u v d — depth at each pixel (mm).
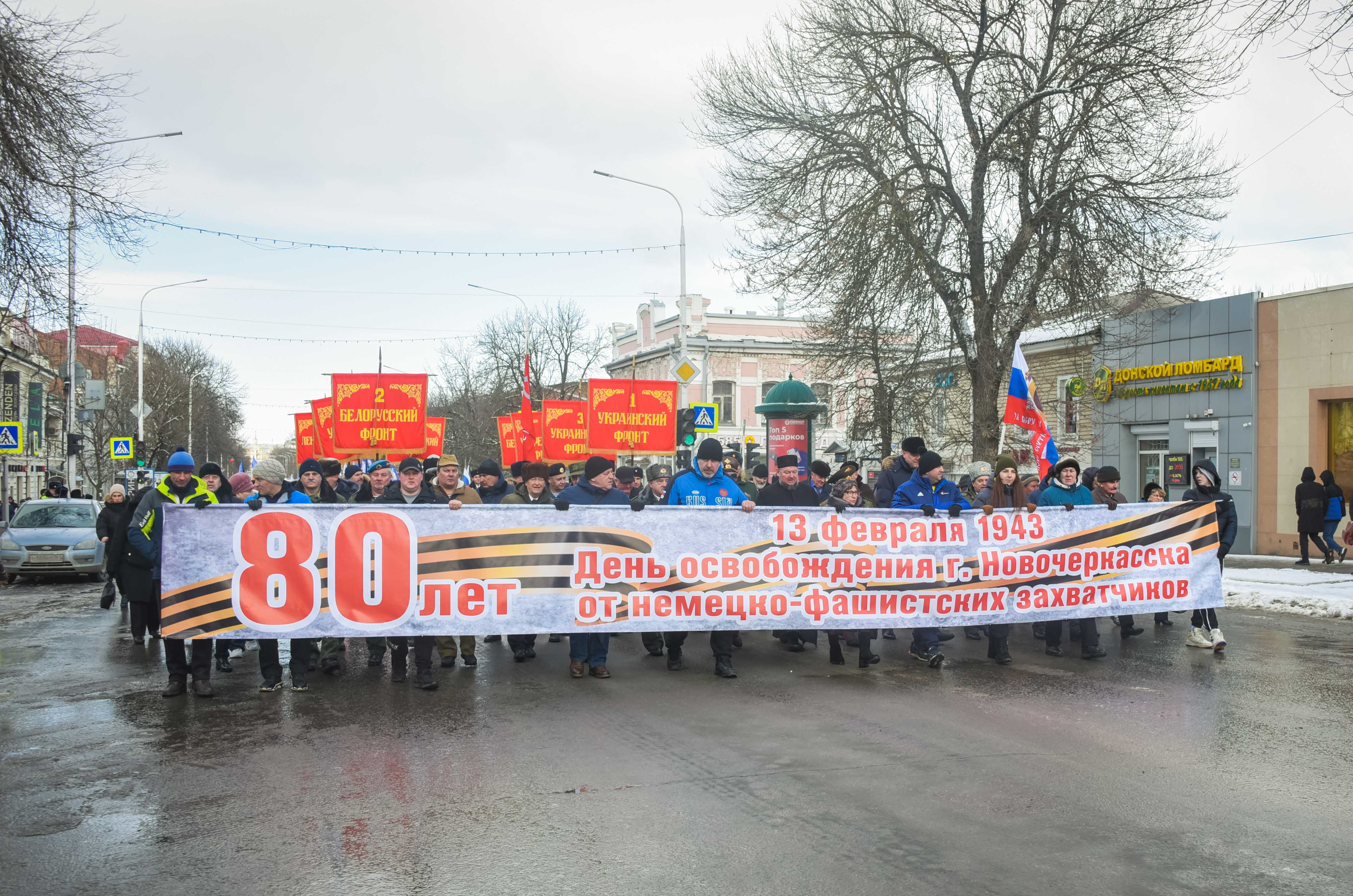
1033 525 9328
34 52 12023
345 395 13672
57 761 5918
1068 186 18781
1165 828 4703
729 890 3998
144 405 39688
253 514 7805
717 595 8617
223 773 5652
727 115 21172
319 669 9023
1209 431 23703
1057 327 22547
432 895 3973
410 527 8055
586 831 4688
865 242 18891
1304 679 8352
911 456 10688
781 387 19844
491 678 8516
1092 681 8305
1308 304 21375
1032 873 4148
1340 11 8641
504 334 61250
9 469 39281
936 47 19594
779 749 6094
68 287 13617
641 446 14992
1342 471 20922
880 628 8969
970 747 6129
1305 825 4742
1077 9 18938
